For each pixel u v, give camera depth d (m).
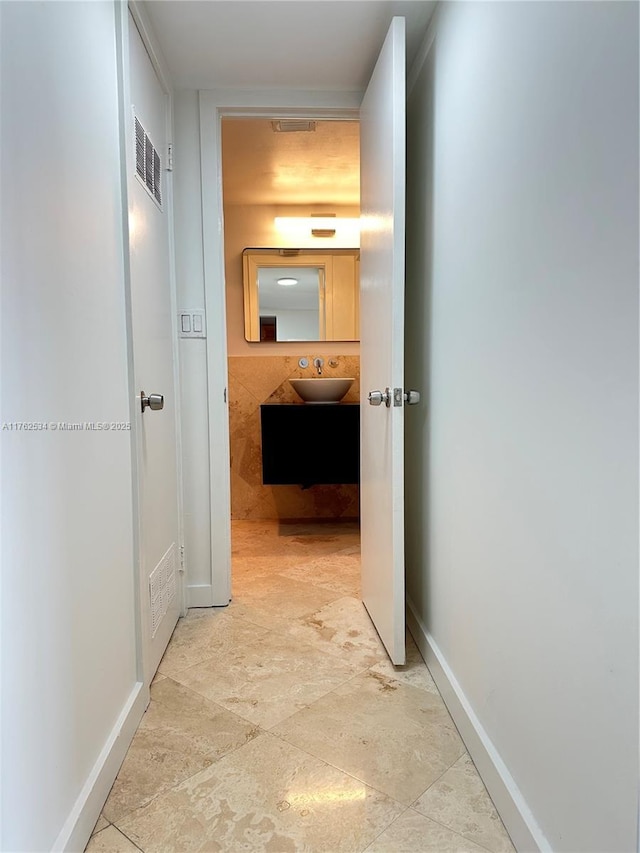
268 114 2.21
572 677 0.89
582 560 0.86
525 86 1.04
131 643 1.46
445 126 1.58
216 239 2.19
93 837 1.11
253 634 2.02
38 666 0.91
